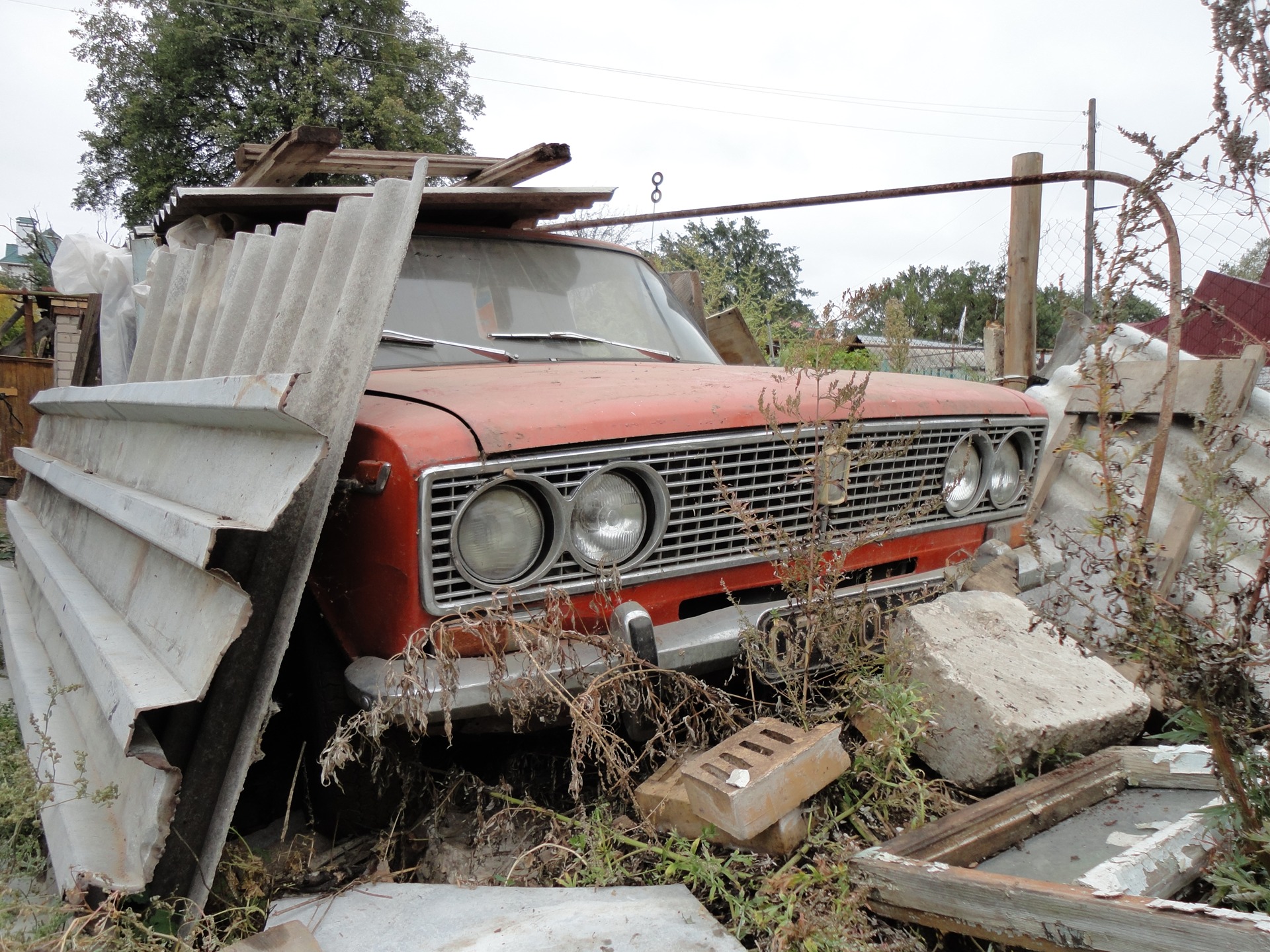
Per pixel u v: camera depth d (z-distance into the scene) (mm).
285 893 2416
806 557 2639
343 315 2445
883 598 2969
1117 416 4309
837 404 2779
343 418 2299
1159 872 1936
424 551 2268
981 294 12328
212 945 2129
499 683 2303
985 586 3230
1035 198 5531
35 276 14273
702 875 2178
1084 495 4289
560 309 3695
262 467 2285
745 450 2727
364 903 2254
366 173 4059
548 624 2367
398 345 3230
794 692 2594
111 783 2512
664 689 2574
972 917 1868
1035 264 5590
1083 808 2354
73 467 4281
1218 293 4699
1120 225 2381
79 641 2885
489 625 2305
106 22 26531
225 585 2238
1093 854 2137
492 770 2867
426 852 2602
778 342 8375
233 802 2244
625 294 3992
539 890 2229
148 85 26391
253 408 2156
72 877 2121
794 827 2246
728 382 2963
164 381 3086
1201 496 2408
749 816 2117
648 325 3928
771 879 2131
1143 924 1619
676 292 4945
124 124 25859
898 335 6926
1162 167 2299
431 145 26859
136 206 25891
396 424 2359
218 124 24688
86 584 3432
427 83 27828
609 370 3188
